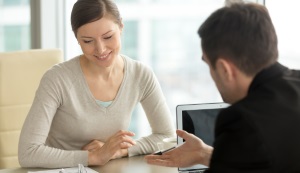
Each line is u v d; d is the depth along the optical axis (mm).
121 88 2287
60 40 3428
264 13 1383
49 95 2150
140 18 3793
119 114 2289
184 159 1824
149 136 2352
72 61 2252
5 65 2590
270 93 1336
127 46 3811
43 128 2117
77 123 2221
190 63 3875
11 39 3418
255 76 1365
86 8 2039
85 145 2246
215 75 1406
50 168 2061
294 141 1288
